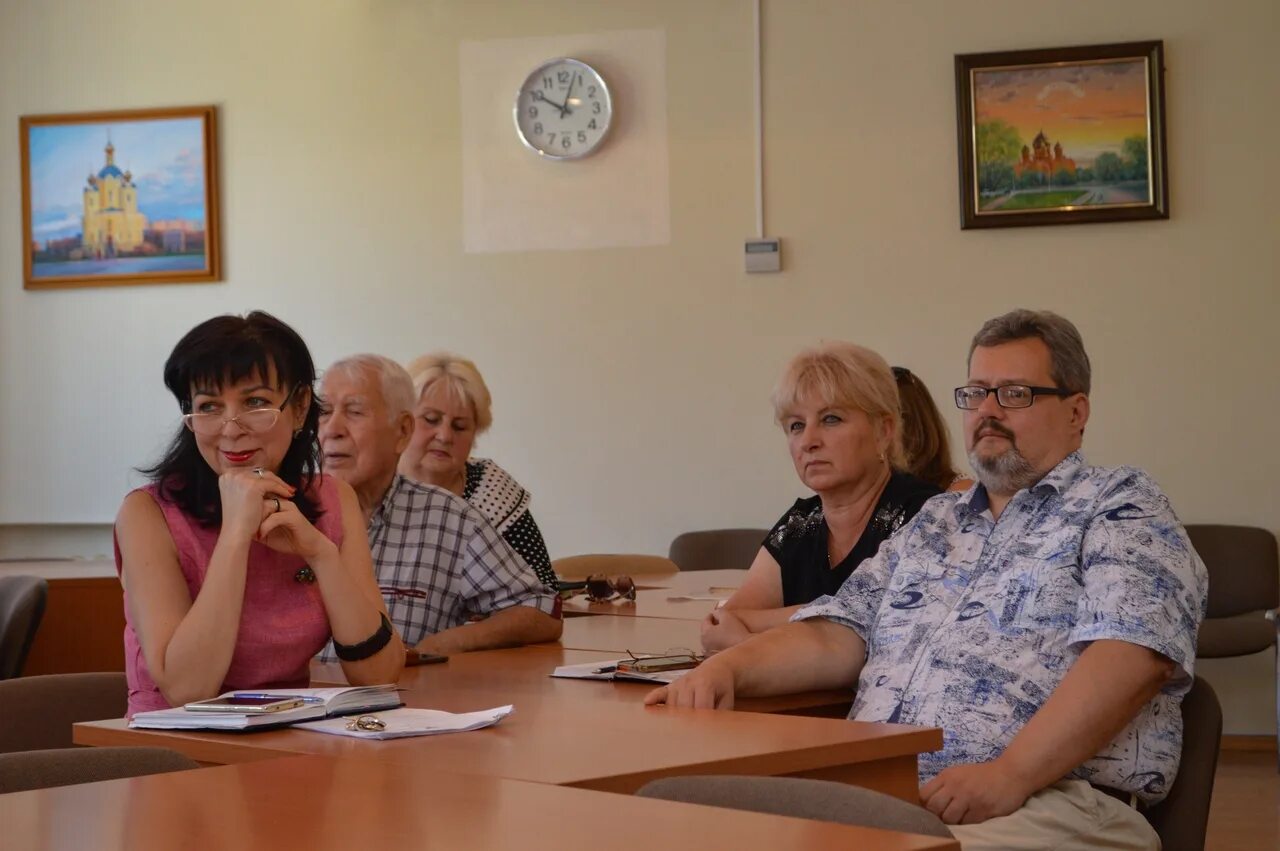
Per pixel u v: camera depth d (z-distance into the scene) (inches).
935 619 92.5
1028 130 228.7
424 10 244.5
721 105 237.3
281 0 248.1
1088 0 228.8
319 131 246.8
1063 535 88.4
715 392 237.3
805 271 235.1
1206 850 161.9
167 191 248.4
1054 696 82.0
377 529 124.3
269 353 90.9
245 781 58.7
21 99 252.7
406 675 100.0
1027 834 79.1
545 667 104.2
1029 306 230.1
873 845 47.5
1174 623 82.6
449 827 50.2
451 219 243.8
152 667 84.4
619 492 239.3
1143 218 226.2
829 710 96.1
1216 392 226.4
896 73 233.3
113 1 251.6
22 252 251.0
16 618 151.6
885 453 112.7
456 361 162.2
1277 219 225.1
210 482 91.4
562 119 240.1
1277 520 224.8
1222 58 226.4
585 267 240.5
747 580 119.4
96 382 249.8
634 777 62.1
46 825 50.9
